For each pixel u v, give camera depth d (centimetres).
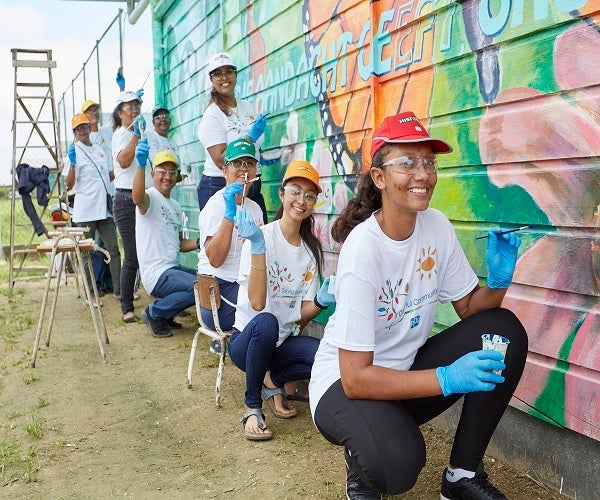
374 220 243
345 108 426
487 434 245
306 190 355
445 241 255
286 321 372
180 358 521
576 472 271
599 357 254
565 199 263
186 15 782
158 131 728
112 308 735
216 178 546
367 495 253
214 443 357
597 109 246
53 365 516
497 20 289
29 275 1000
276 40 527
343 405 239
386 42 377
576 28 252
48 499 302
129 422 393
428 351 256
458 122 321
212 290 418
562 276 268
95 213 743
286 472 315
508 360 242
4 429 387
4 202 1656
